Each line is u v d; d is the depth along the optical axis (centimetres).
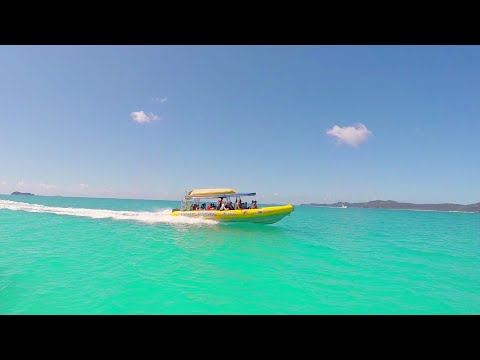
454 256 1219
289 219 3550
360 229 2406
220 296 614
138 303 556
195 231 1661
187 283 690
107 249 1066
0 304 530
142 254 1002
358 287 720
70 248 1061
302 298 622
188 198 2092
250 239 1460
